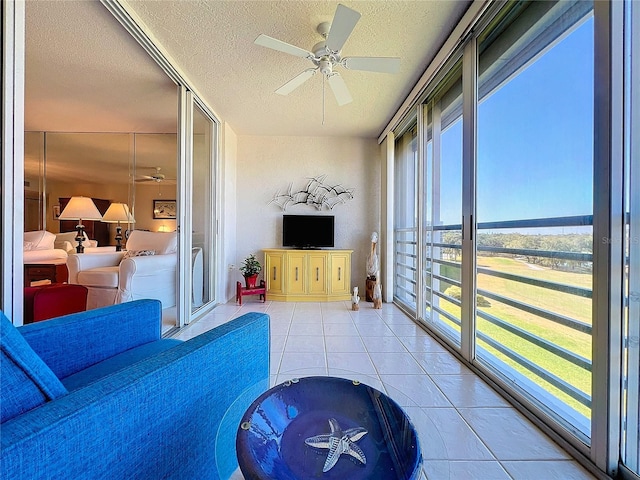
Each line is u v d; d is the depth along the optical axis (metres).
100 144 4.15
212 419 0.87
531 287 1.51
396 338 2.54
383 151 4.10
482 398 1.60
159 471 0.69
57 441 0.49
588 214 1.20
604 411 1.10
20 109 1.20
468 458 1.18
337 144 4.35
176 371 0.73
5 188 1.16
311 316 3.27
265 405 0.86
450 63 2.25
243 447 0.70
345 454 0.72
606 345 1.10
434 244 2.74
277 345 2.37
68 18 1.91
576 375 1.27
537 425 1.37
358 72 2.56
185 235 2.80
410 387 1.71
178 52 2.29
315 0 1.78
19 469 0.44
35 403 0.56
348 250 4.08
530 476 1.09
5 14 1.15
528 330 1.53
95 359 1.12
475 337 1.96
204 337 0.90
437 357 2.13
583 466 1.15
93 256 3.08
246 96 3.03
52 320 1.06
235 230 4.31
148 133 4.13
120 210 3.93
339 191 4.35
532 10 1.52
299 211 4.35
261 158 4.34
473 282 1.97
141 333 1.33
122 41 2.14
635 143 1.04
